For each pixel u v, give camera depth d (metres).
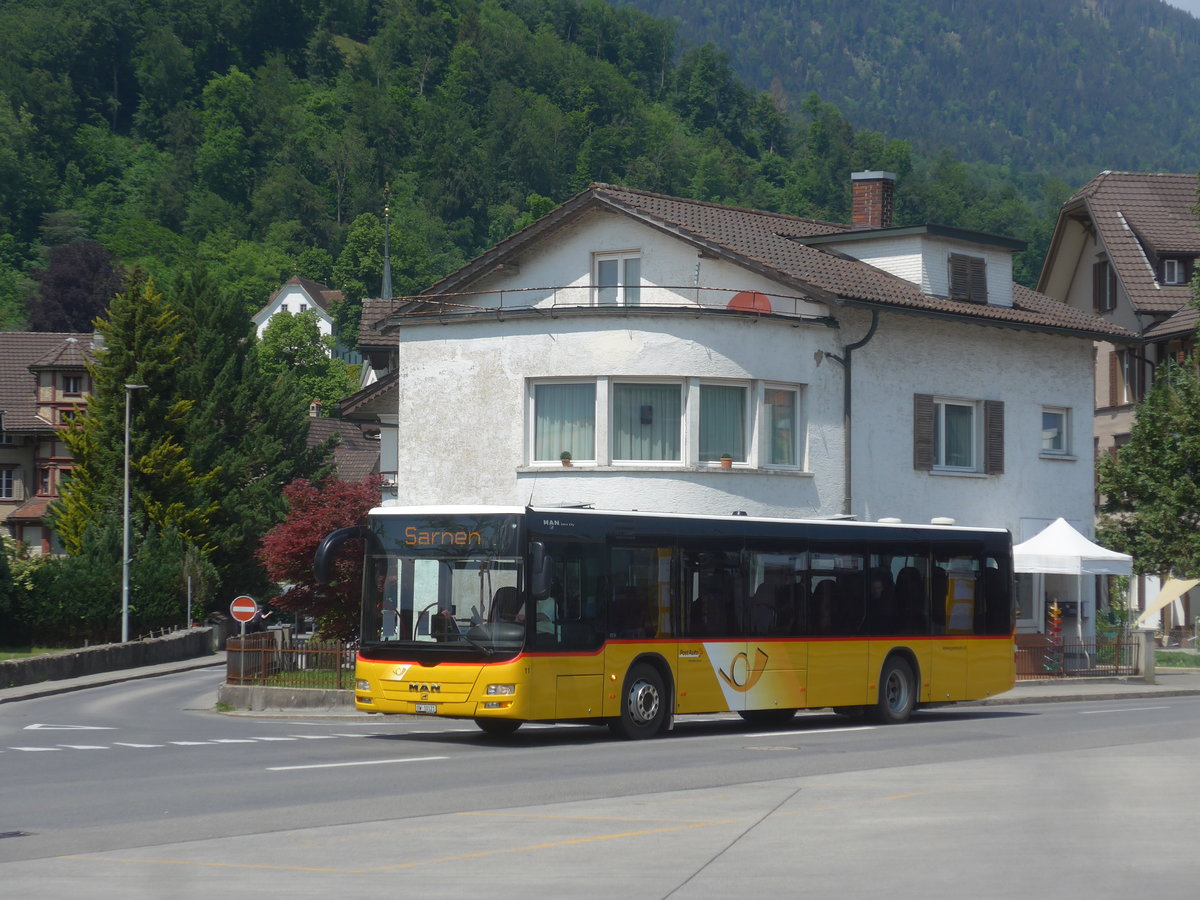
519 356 34.00
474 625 22.09
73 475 68.19
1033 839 12.73
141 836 13.28
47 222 199.50
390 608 22.78
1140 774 17.56
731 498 33.47
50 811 15.09
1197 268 49.19
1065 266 62.16
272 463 80.62
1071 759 19.45
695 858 11.87
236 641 32.59
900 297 36.44
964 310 37.66
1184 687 37.22
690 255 36.16
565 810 14.61
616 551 23.12
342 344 184.38
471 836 13.00
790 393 34.84
